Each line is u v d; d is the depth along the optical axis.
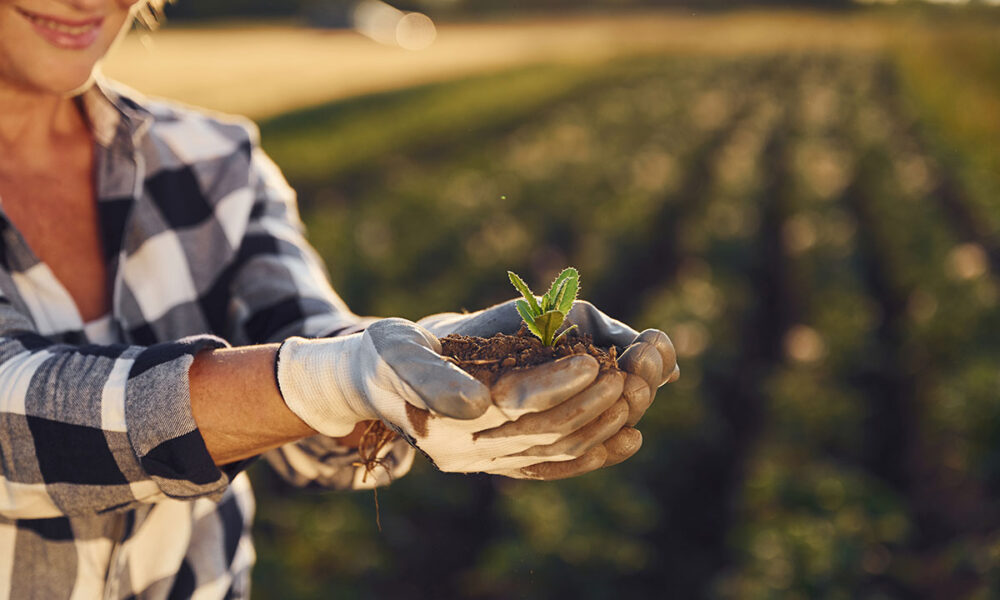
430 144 20.97
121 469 1.08
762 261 12.05
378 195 14.33
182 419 1.06
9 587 1.32
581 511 5.27
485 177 15.09
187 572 1.54
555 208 12.94
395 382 0.99
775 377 7.86
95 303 1.48
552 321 1.15
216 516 1.60
